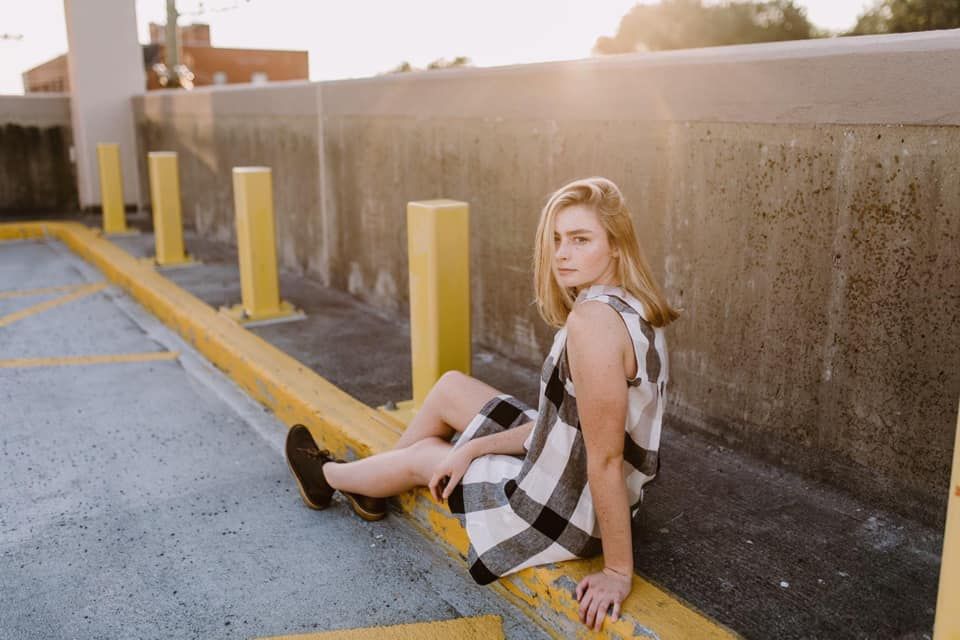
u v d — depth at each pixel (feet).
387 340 17.31
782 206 10.15
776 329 10.52
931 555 8.74
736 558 8.71
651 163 11.88
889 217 9.02
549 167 13.89
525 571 8.37
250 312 18.84
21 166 36.63
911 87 8.54
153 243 29.50
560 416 7.54
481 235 15.96
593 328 6.86
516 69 14.28
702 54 10.80
